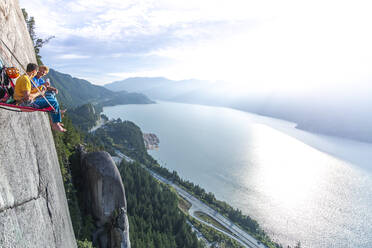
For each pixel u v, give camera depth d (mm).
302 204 184250
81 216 28828
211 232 109125
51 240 8922
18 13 10391
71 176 32344
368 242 135125
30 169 8008
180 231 77875
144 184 101312
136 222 66938
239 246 103438
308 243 131750
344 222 159000
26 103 6785
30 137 8578
